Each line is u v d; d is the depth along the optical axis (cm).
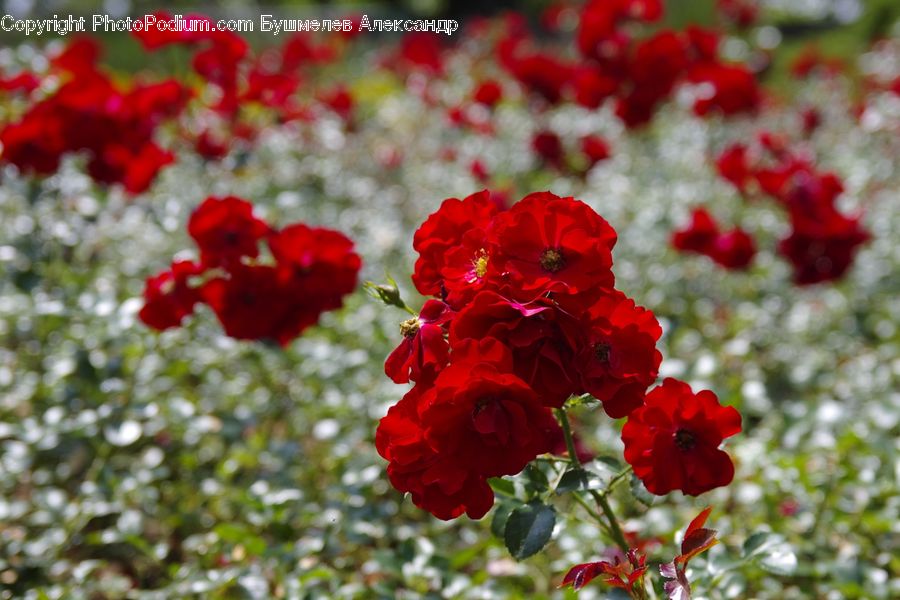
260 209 409
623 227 570
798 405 329
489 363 146
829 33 1437
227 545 272
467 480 157
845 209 596
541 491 180
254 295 275
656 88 568
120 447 333
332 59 809
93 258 450
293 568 267
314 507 277
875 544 278
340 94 691
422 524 304
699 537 158
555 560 281
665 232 554
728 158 511
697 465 166
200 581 241
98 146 354
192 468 324
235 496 286
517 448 149
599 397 154
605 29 566
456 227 178
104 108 356
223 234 274
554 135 580
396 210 632
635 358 158
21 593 267
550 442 179
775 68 1177
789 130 856
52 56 455
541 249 158
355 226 584
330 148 719
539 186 659
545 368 154
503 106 933
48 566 273
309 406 359
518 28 993
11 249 362
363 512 270
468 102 755
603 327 155
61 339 390
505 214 162
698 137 741
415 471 157
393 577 272
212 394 364
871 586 240
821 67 957
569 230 155
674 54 563
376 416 321
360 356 380
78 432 289
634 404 158
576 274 154
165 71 975
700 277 509
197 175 541
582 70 624
